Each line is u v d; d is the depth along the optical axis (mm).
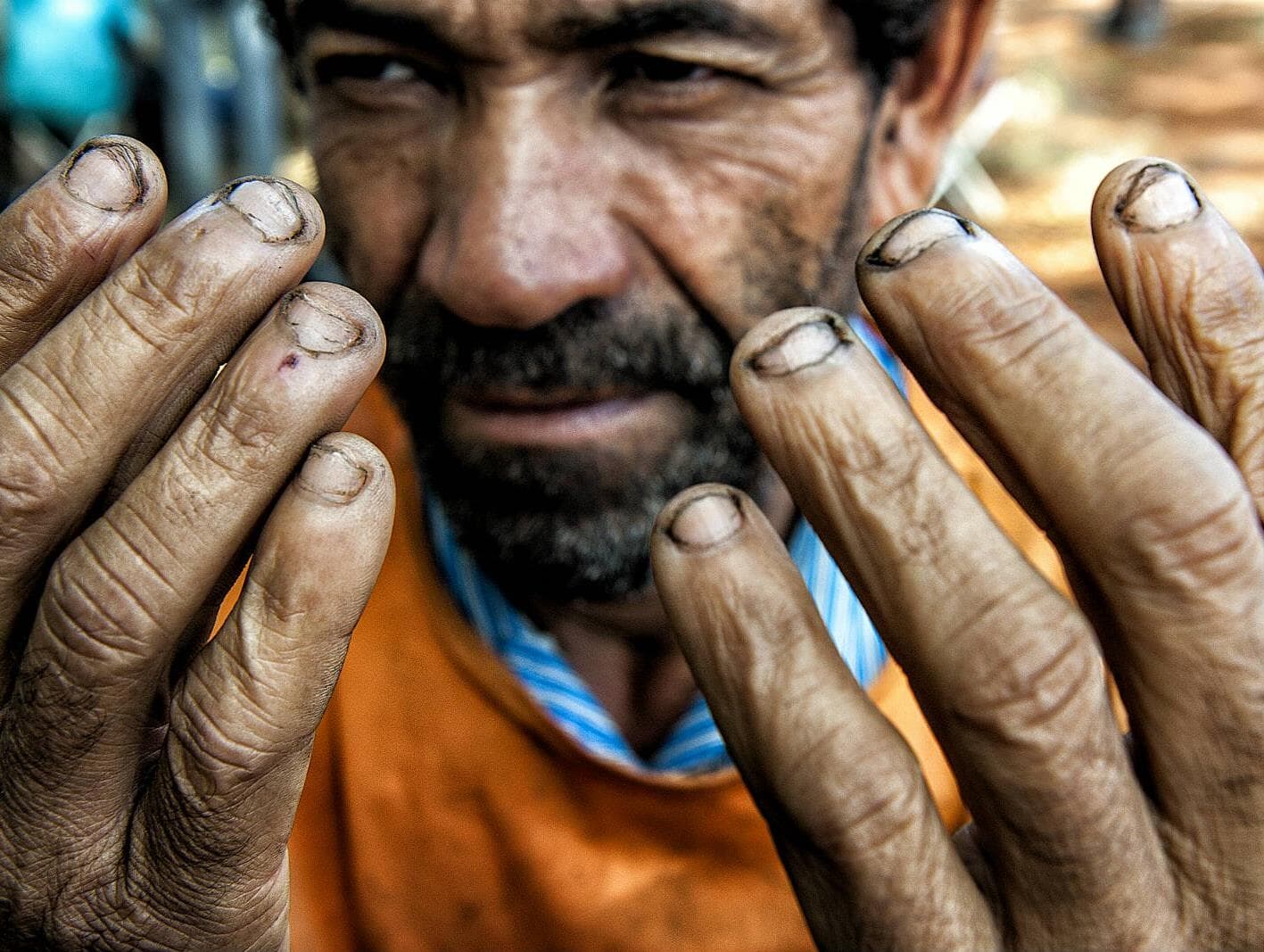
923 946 204
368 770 348
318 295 202
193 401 211
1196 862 208
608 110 285
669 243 290
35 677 210
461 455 303
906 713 347
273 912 236
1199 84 2236
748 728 204
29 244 207
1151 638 197
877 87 319
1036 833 200
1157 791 208
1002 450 200
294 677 208
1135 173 207
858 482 195
